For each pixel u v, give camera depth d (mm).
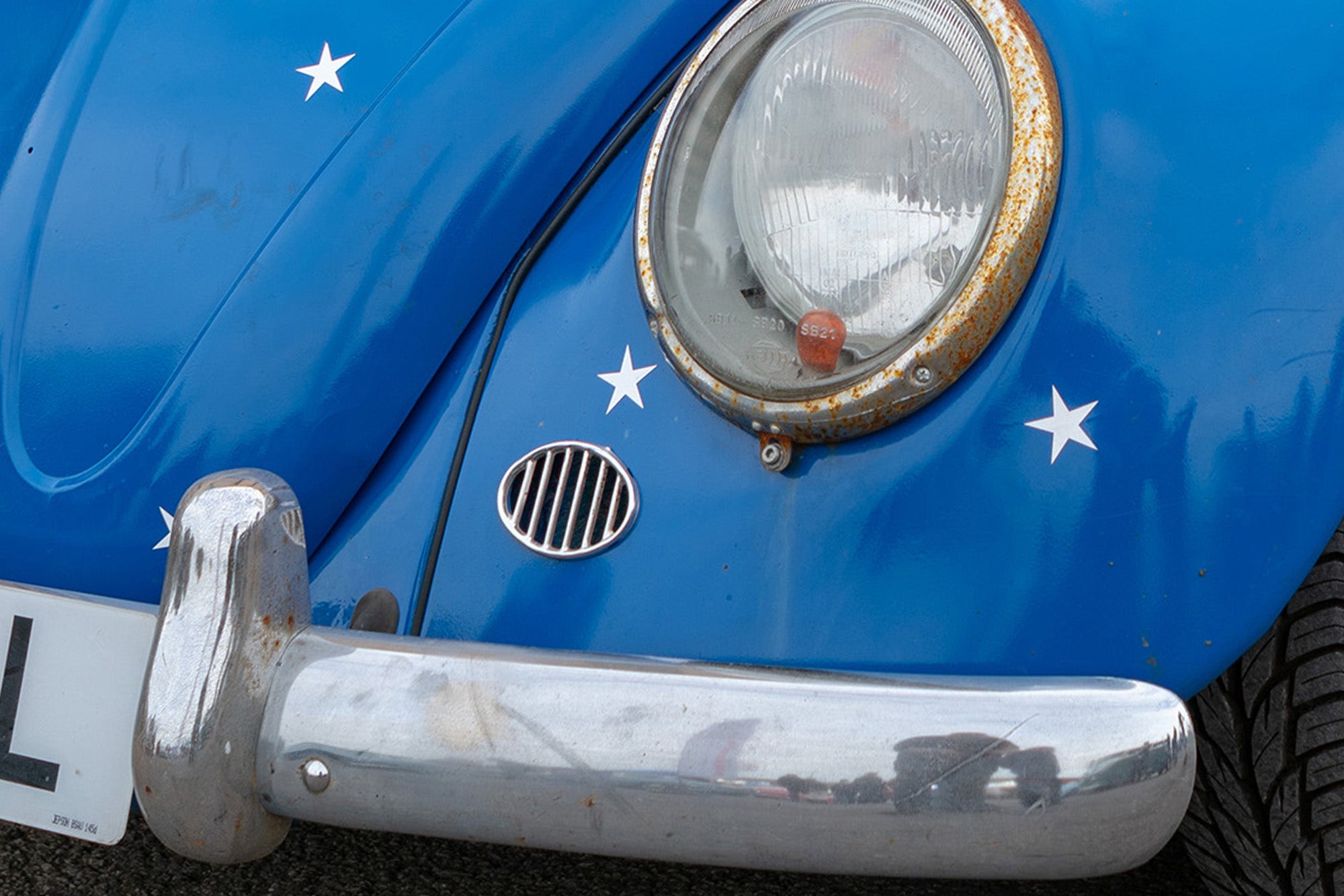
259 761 879
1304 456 906
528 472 1021
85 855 1254
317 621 1028
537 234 1123
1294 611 985
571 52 1145
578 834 867
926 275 940
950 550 939
